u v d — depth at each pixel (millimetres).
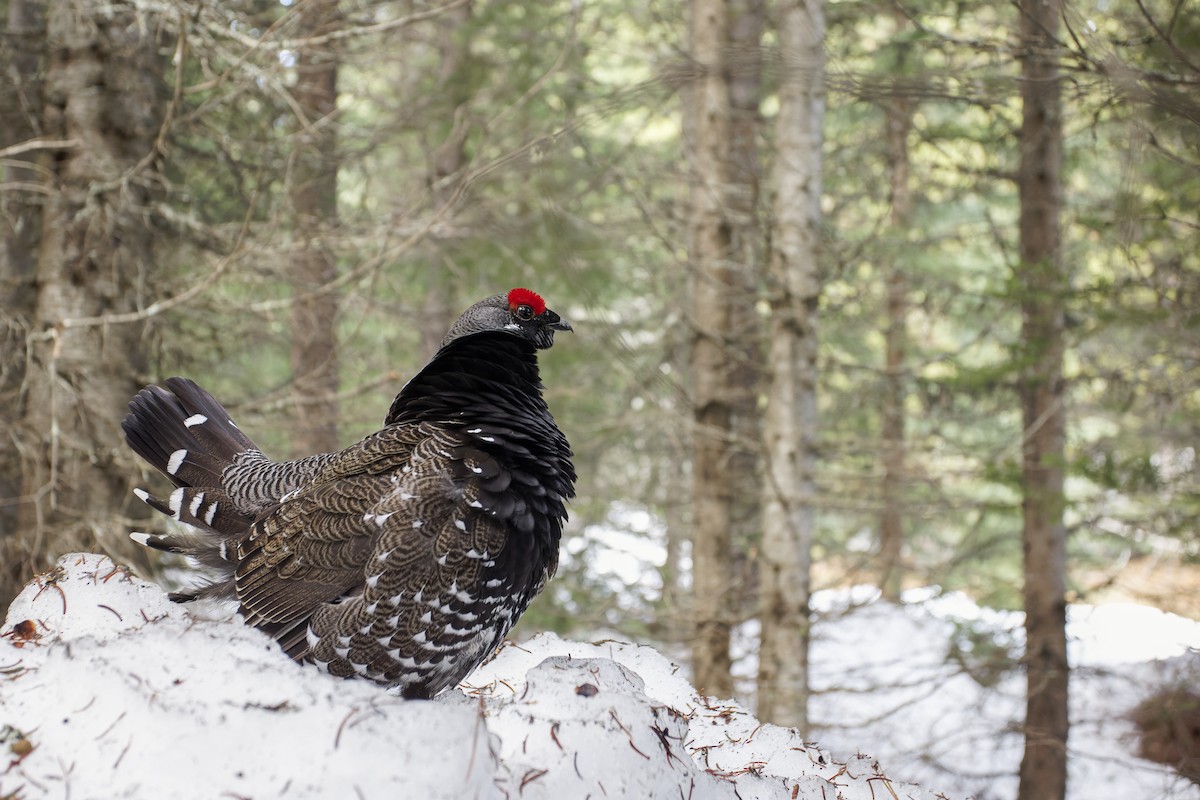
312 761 2268
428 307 12477
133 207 7812
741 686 11797
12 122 8945
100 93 8086
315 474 3662
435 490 3254
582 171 10336
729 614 10281
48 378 7914
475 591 3283
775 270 9336
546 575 3635
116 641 2619
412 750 2281
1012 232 13414
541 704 2750
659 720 2752
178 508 3863
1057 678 9680
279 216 7387
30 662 2830
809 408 9383
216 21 7477
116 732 2369
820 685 12508
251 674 2518
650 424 11562
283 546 3375
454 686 3543
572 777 2559
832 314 10055
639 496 12719
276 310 8789
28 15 9281
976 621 10203
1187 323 7438
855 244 9750
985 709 12023
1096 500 9172
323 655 3234
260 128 8648
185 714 2371
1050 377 9367
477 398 3705
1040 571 9688
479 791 2314
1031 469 9508
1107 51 3785
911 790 3471
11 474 8984
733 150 10500
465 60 13031
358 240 7984
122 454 7938
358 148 9594
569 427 12234
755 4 9453
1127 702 11258
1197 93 3842
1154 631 12953
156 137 8359
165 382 4246
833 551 14695
